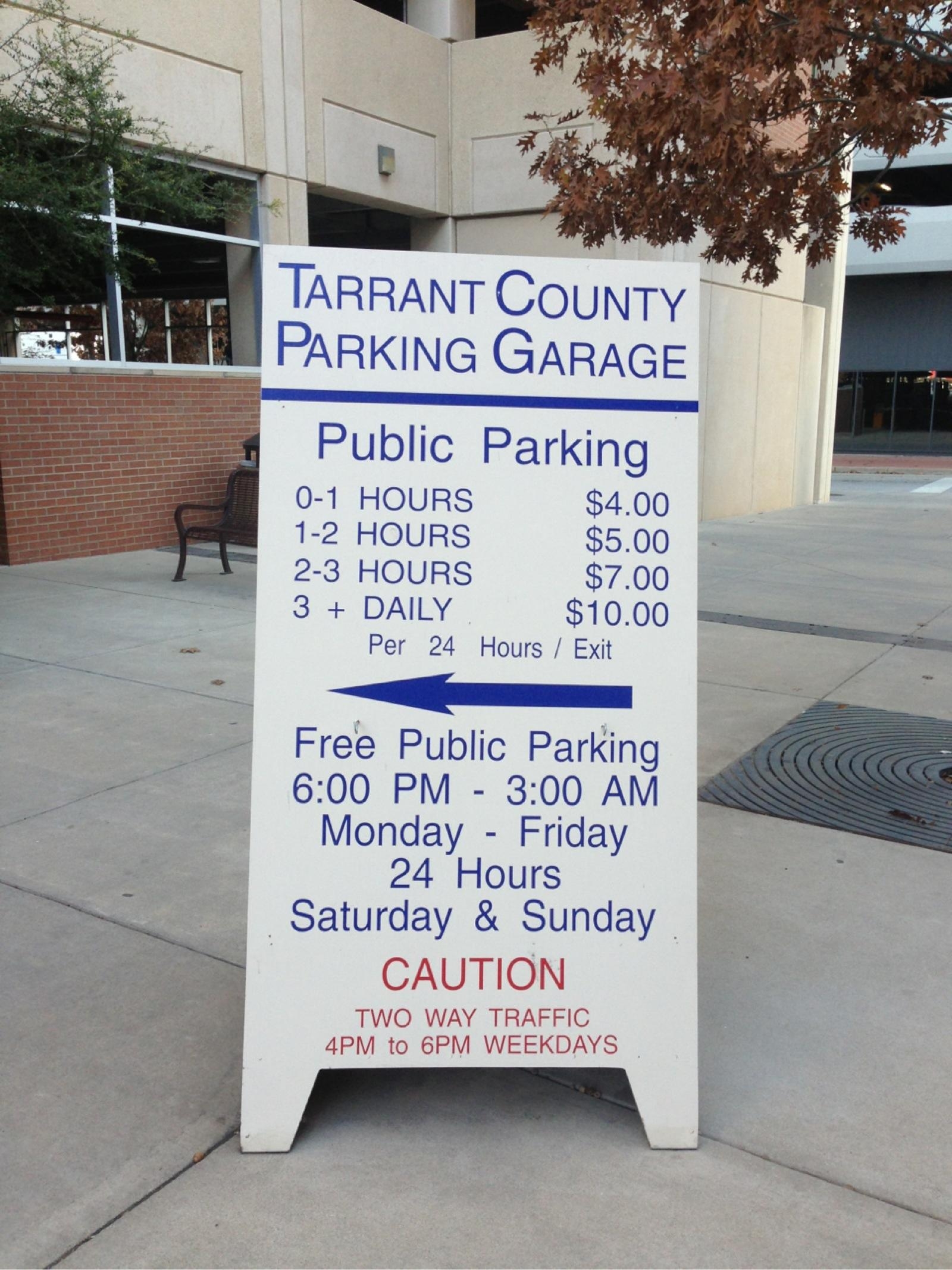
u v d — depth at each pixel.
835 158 6.11
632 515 2.64
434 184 14.42
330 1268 2.21
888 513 17.56
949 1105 2.75
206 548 11.00
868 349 39.62
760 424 17.09
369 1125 2.67
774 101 5.88
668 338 2.62
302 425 2.58
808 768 5.20
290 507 2.59
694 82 5.40
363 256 2.57
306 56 12.03
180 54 10.54
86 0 9.55
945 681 6.84
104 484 10.38
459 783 2.64
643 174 6.25
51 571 9.55
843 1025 3.09
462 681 2.63
